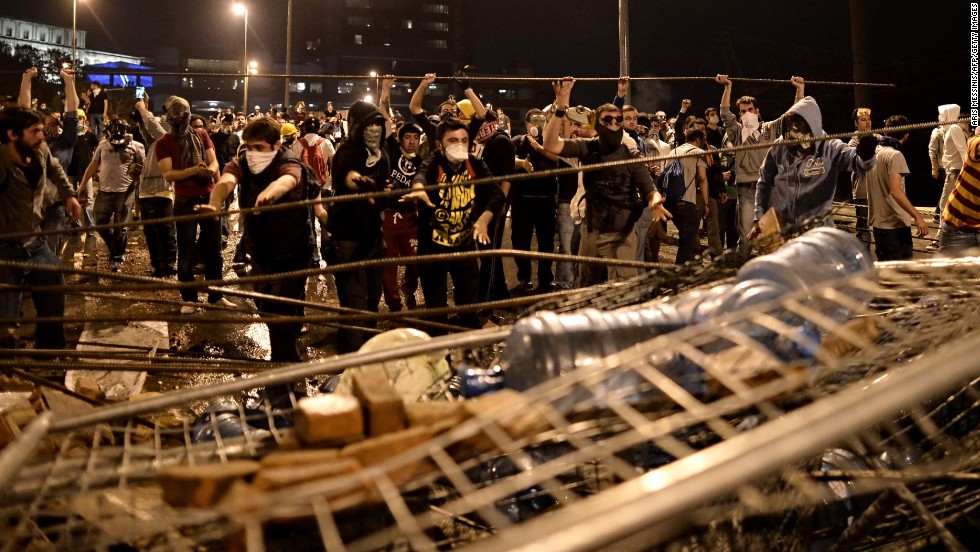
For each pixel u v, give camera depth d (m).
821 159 6.12
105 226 3.81
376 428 1.58
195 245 9.03
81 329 7.12
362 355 2.08
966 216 6.74
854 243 2.30
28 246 5.77
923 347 1.90
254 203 5.41
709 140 11.84
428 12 135.25
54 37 158.50
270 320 4.11
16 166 5.74
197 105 131.50
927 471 1.79
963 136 9.97
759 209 6.58
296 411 1.62
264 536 1.40
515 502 1.71
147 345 6.74
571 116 8.95
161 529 1.29
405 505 1.51
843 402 0.99
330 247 5.96
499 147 7.71
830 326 1.66
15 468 1.53
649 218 8.34
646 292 2.65
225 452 1.85
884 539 2.04
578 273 7.05
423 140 8.34
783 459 0.90
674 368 1.69
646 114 12.99
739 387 1.56
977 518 2.17
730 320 1.66
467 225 6.23
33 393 3.71
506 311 7.50
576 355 1.95
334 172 6.13
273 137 5.47
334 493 1.32
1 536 1.47
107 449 1.78
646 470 1.62
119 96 26.62
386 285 7.36
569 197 9.09
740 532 1.51
